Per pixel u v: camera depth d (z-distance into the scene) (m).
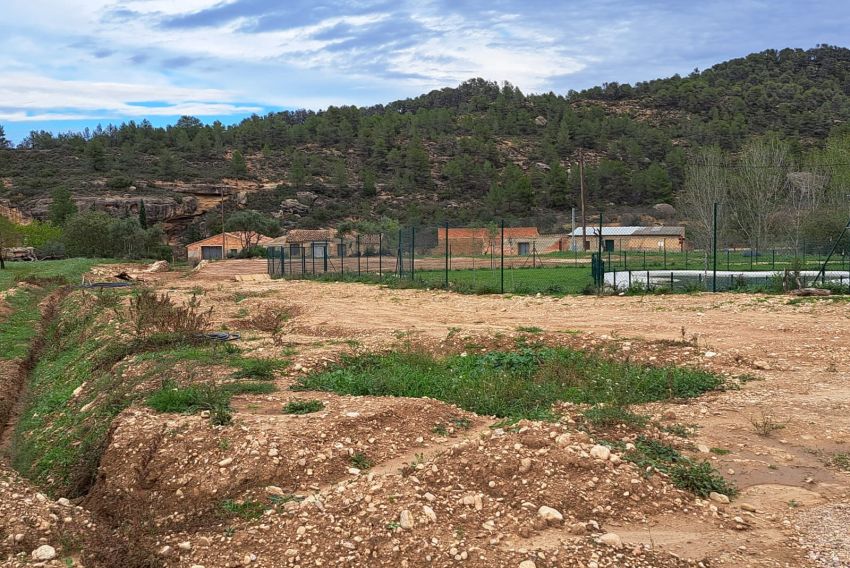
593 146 123.44
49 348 17.67
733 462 6.47
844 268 31.70
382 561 4.72
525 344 12.39
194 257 77.19
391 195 102.00
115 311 17.66
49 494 7.44
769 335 12.52
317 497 5.54
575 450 5.91
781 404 8.38
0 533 5.41
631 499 5.44
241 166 108.25
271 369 10.63
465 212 90.31
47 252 69.19
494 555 4.64
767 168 53.91
